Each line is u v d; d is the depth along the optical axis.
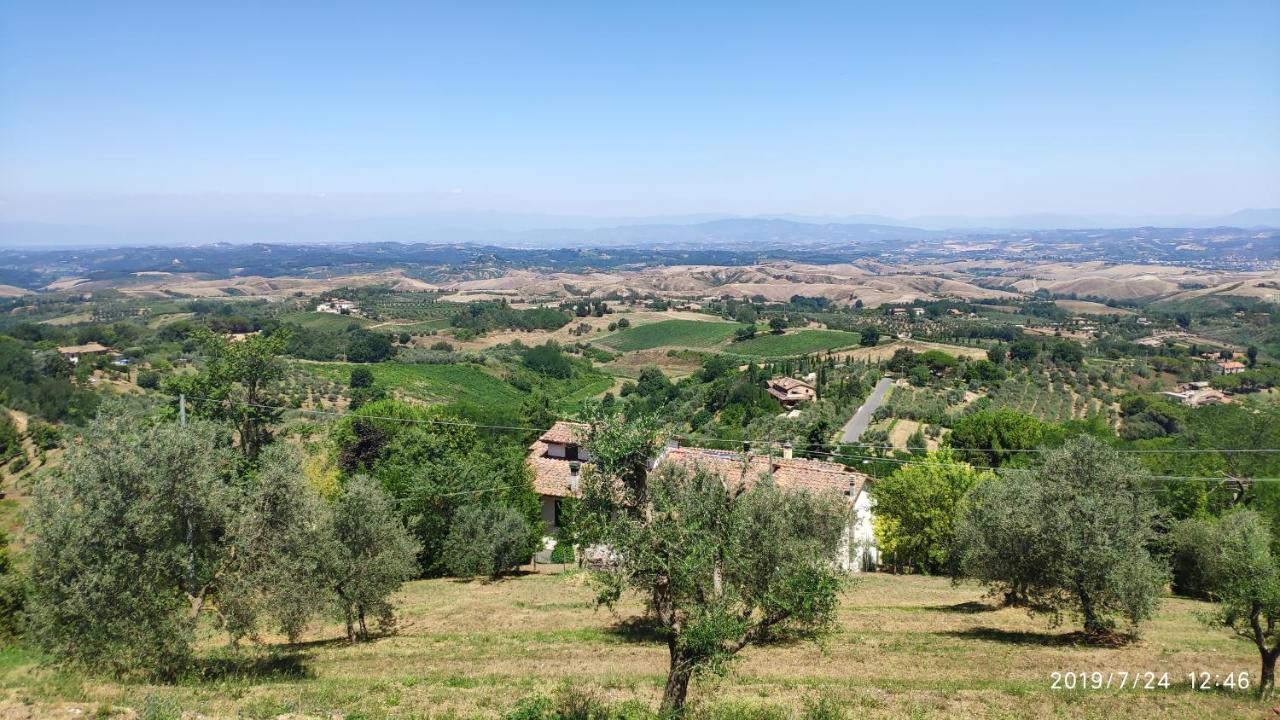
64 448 18.77
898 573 47.16
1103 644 25.44
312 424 68.69
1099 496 24.56
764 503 18.36
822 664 22.47
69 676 17.03
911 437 75.62
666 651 24.73
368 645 26.16
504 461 53.03
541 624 29.98
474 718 16.19
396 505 44.38
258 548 20.11
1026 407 98.19
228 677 19.12
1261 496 46.72
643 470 15.16
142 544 18.00
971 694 18.55
